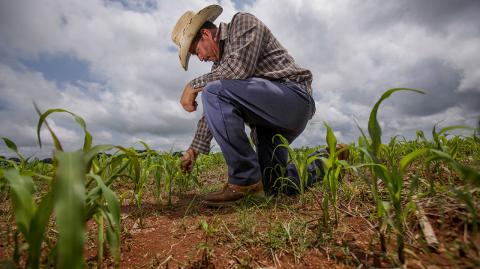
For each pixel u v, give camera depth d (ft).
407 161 3.21
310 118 7.78
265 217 5.32
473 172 2.61
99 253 3.27
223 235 4.60
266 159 7.49
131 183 9.67
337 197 5.85
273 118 6.63
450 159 2.85
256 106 6.42
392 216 4.12
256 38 6.60
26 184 2.42
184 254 4.04
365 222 4.47
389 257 3.33
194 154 7.58
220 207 6.25
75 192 1.86
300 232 4.18
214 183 10.14
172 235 4.80
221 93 6.34
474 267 2.89
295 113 6.86
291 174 7.14
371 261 3.36
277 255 3.80
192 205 6.75
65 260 1.73
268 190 7.41
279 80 6.98
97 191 3.03
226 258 3.86
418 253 3.33
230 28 7.16
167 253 4.10
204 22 8.00
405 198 4.91
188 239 4.58
